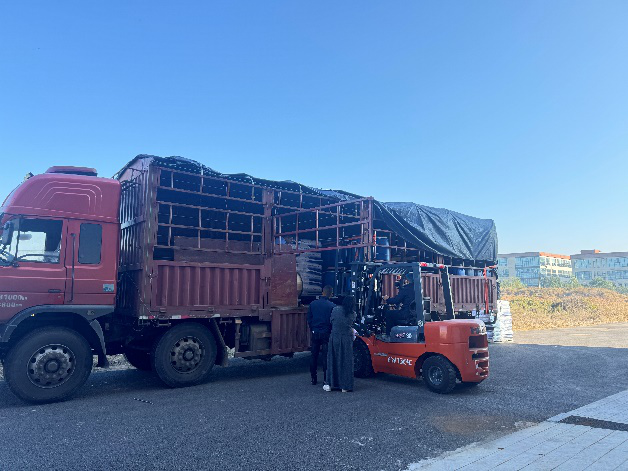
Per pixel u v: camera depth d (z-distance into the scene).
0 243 7.20
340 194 12.12
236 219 10.41
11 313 7.18
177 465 4.55
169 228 8.85
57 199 7.74
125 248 9.34
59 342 7.33
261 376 9.82
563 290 49.47
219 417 6.33
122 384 8.90
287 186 10.98
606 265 121.12
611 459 4.61
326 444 5.19
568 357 12.70
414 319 8.84
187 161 9.14
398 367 8.77
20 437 5.44
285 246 10.55
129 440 5.32
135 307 8.52
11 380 6.95
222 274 9.31
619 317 31.00
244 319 9.77
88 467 4.50
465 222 14.42
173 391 8.20
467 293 14.38
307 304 11.30
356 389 8.36
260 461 4.67
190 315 8.77
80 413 6.57
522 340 17.47
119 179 10.38
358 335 9.48
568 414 6.46
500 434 5.62
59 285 7.55
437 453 4.91
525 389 8.40
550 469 4.35
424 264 8.96
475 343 8.09
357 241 11.91
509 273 120.50
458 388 8.47
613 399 7.45
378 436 5.49
